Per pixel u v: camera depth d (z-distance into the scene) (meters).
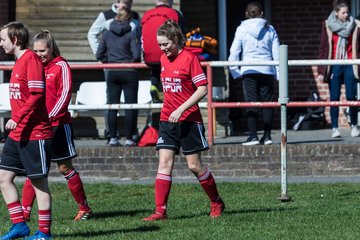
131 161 36.09
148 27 37.12
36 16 46.47
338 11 39.91
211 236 22.89
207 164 35.91
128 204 29.42
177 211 27.47
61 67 25.27
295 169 35.62
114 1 46.28
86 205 26.42
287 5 50.66
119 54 38.06
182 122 25.41
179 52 25.45
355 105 35.25
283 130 29.14
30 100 21.95
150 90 39.75
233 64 36.00
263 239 22.47
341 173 35.53
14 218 23.12
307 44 50.59
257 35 37.94
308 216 25.94
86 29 46.28
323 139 40.59
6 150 22.70
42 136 22.28
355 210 26.86
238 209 27.56
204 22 47.94
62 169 26.09
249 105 36.03
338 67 40.47
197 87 25.11
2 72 44.16
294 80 50.41
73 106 36.72
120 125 45.09
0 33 22.62
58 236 23.30
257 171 35.72
